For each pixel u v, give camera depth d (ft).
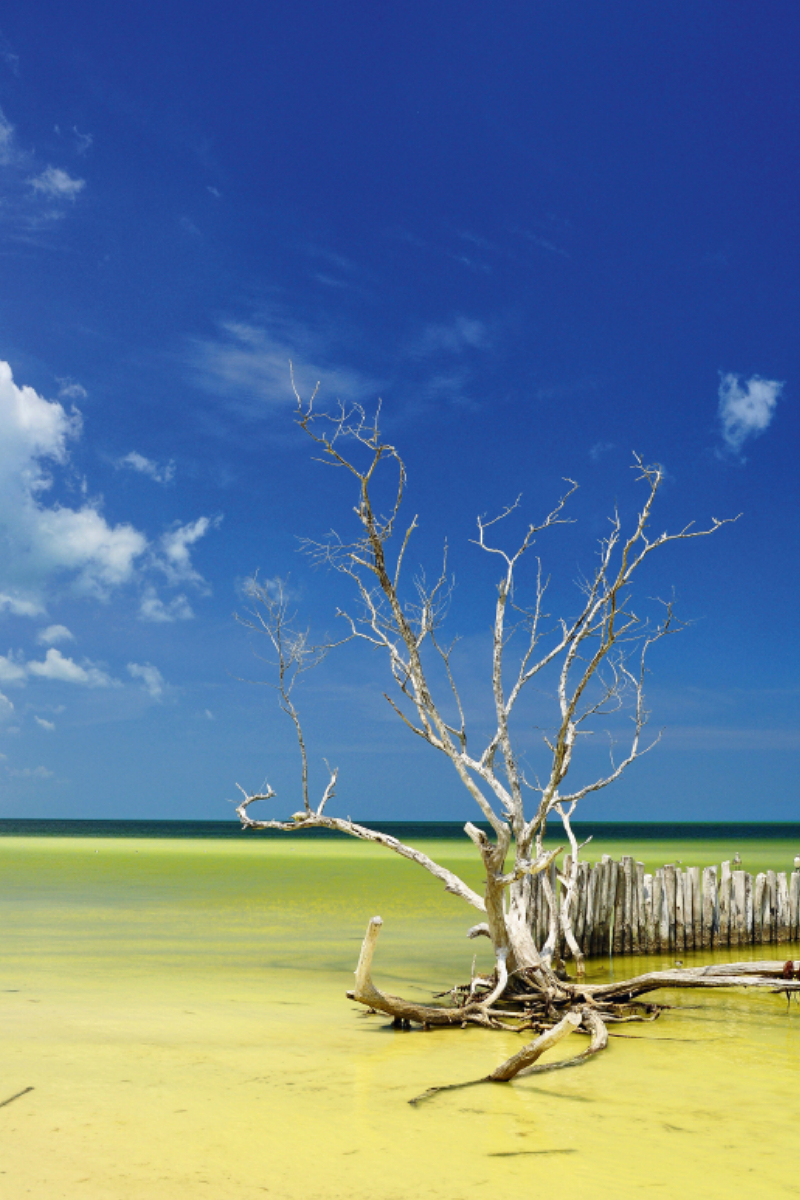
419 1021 30.53
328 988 37.50
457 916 62.44
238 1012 31.99
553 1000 32.73
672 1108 22.33
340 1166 17.72
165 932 52.08
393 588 35.09
